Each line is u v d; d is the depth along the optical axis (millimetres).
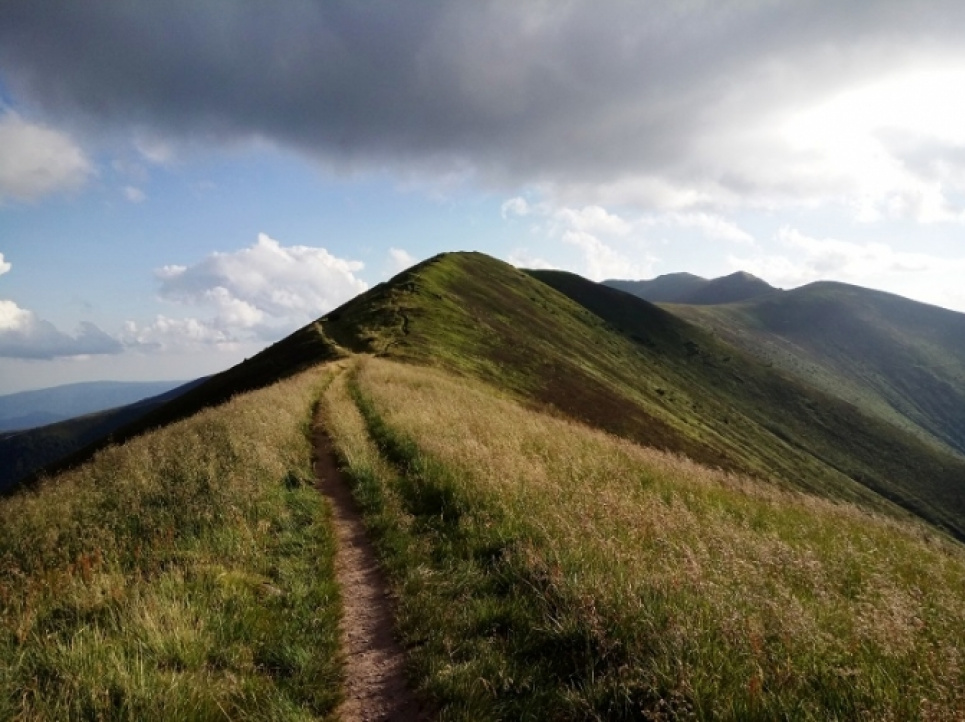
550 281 178875
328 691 5055
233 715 4574
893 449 145750
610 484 10883
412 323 57906
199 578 6656
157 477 11289
